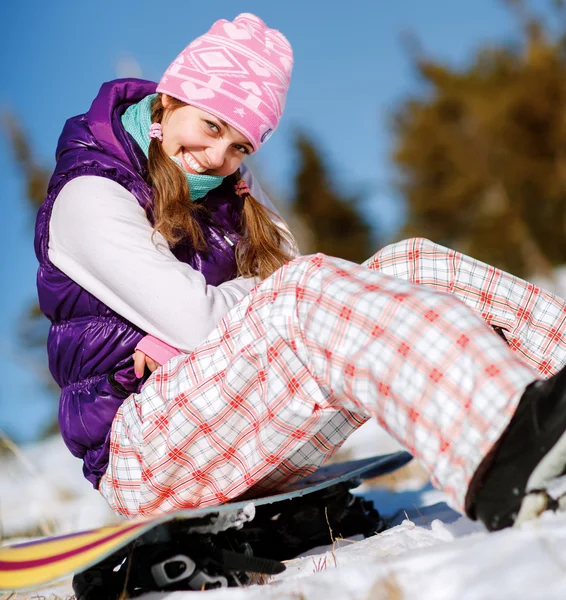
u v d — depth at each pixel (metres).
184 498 1.76
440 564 1.24
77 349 2.00
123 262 1.95
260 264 2.26
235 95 2.10
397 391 1.41
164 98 2.17
